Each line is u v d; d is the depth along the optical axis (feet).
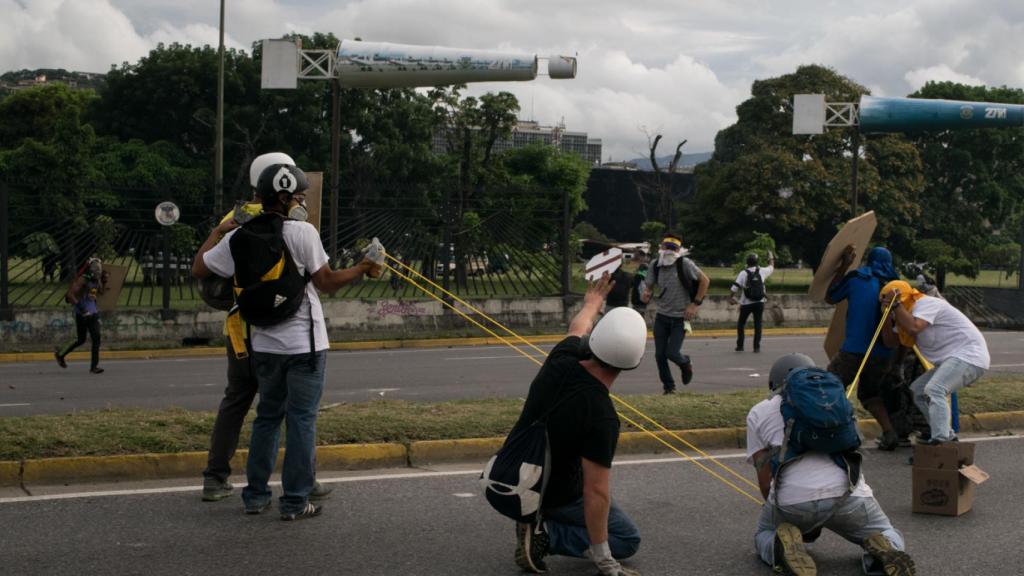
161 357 59.67
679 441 29.35
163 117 153.07
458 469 26.09
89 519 20.52
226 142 142.00
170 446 24.90
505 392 42.06
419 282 70.23
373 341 65.21
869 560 17.63
